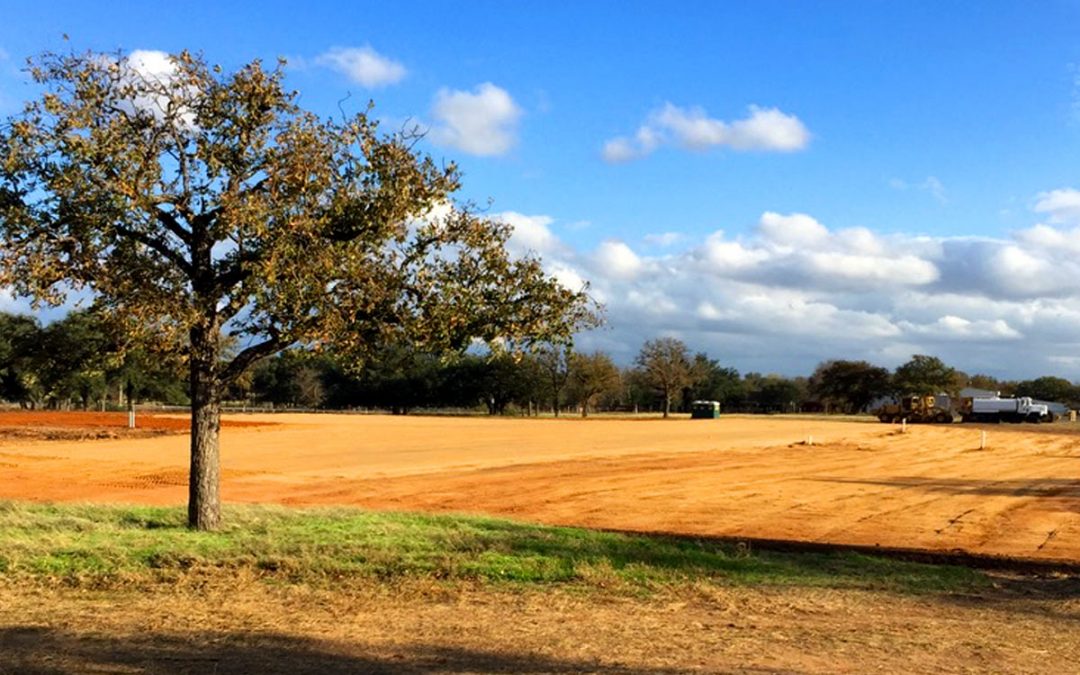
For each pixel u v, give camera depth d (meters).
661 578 10.30
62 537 11.75
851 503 23.61
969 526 19.80
